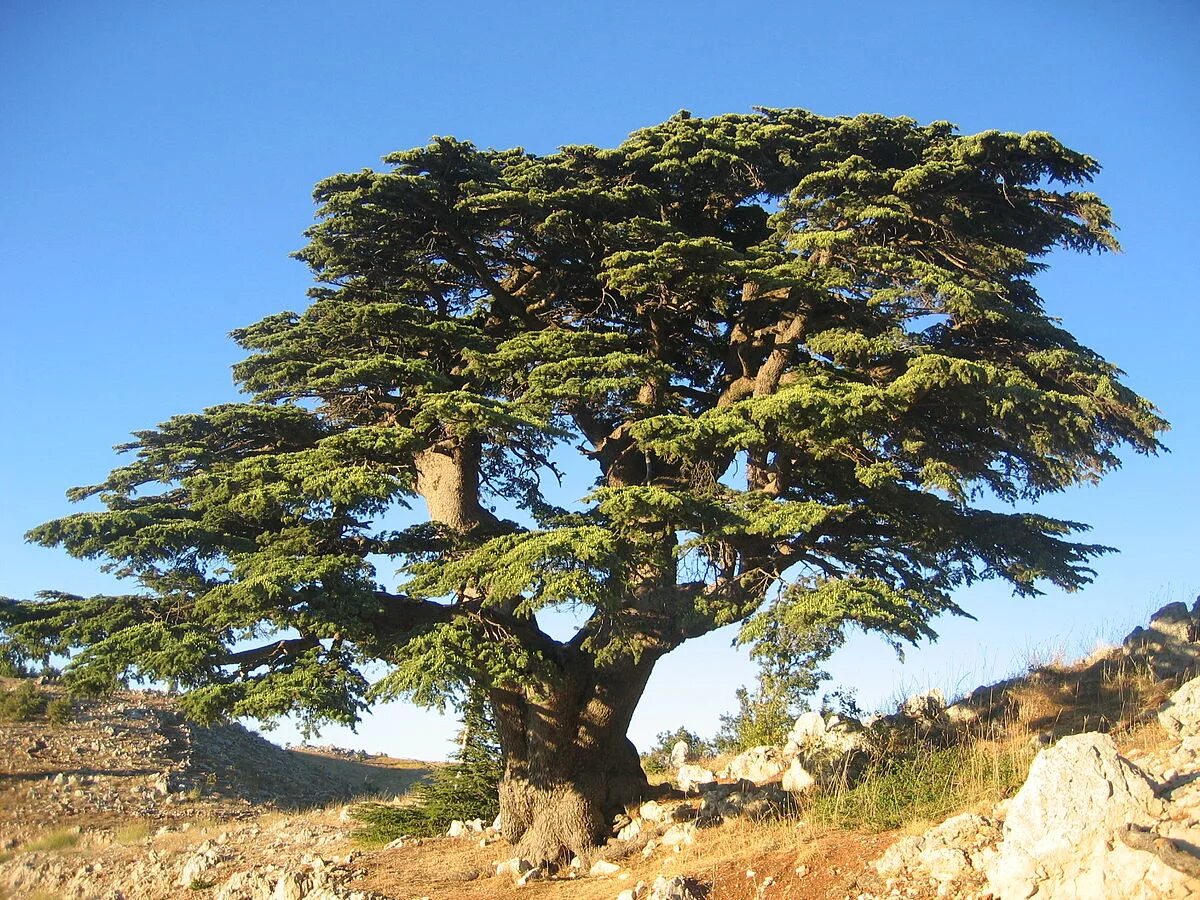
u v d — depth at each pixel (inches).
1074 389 678.5
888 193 732.0
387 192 732.0
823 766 666.8
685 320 832.9
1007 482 750.5
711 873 545.3
